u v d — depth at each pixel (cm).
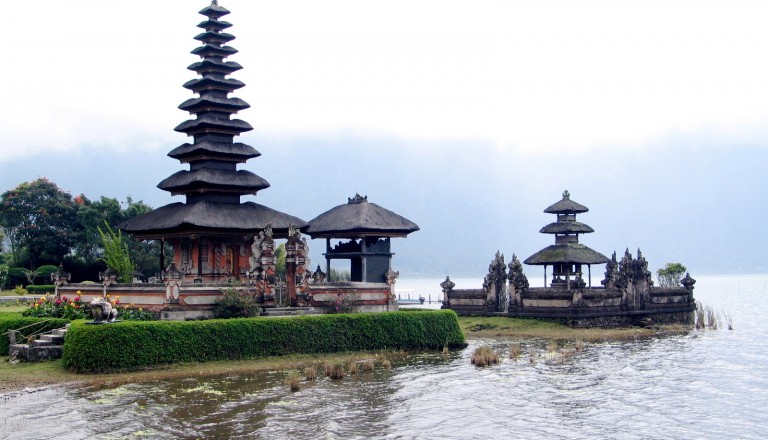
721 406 4269
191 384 4631
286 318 5628
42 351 5103
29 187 11469
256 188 7319
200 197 7200
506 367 5528
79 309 5847
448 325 6538
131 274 9194
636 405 4284
